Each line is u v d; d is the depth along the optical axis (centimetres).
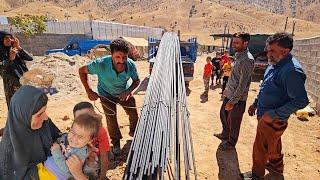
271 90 409
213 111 912
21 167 222
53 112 817
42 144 235
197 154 575
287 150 605
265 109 424
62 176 223
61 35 3941
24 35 3678
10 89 550
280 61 397
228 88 580
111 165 501
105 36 4512
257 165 455
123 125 710
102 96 512
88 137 229
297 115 822
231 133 582
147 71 2000
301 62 1284
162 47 859
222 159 557
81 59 1622
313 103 977
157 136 321
